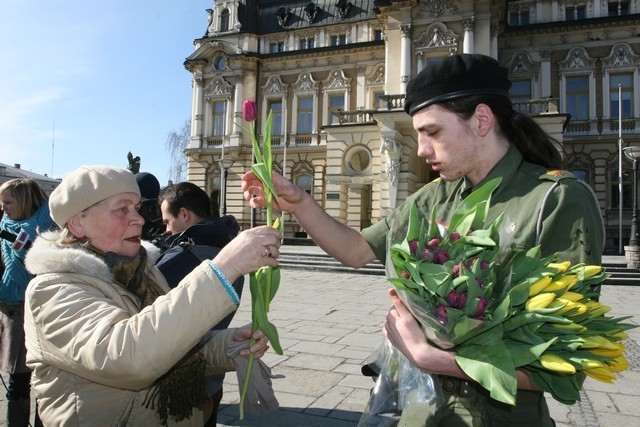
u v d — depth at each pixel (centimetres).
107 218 172
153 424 167
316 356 518
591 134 2330
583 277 128
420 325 140
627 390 421
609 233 2281
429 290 122
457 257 130
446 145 157
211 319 136
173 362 135
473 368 119
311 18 2855
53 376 158
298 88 2803
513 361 120
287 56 2795
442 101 153
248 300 875
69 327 142
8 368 299
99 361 133
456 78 152
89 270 159
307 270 1539
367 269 1441
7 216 324
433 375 151
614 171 2297
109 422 159
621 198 2048
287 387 420
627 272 1331
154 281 196
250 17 2922
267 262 147
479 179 163
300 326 676
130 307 165
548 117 1948
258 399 191
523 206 150
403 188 2081
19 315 303
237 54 2825
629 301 967
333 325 685
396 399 161
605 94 2320
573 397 129
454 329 122
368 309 825
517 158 159
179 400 172
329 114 2747
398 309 143
